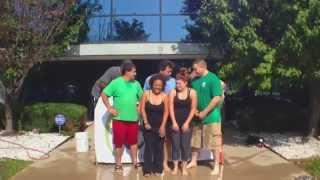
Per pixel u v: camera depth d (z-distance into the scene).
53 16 15.30
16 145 13.68
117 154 10.59
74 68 20.34
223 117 17.41
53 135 15.30
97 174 10.46
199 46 16.91
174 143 10.26
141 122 10.65
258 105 16.52
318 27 11.43
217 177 10.14
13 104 15.92
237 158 11.94
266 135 15.02
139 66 19.56
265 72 12.05
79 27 16.84
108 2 17.73
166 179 10.00
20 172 10.69
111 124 11.11
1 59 15.03
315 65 12.08
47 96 20.34
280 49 12.01
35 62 15.66
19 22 14.81
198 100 10.38
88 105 20.34
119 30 17.73
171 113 10.20
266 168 10.94
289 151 12.66
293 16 11.80
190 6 17.27
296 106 16.08
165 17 17.50
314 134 14.26
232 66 12.92
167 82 10.53
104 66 20.14
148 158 10.30
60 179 10.12
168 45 17.30
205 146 10.50
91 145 13.82
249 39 12.28
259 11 12.51
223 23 12.56
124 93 10.40
